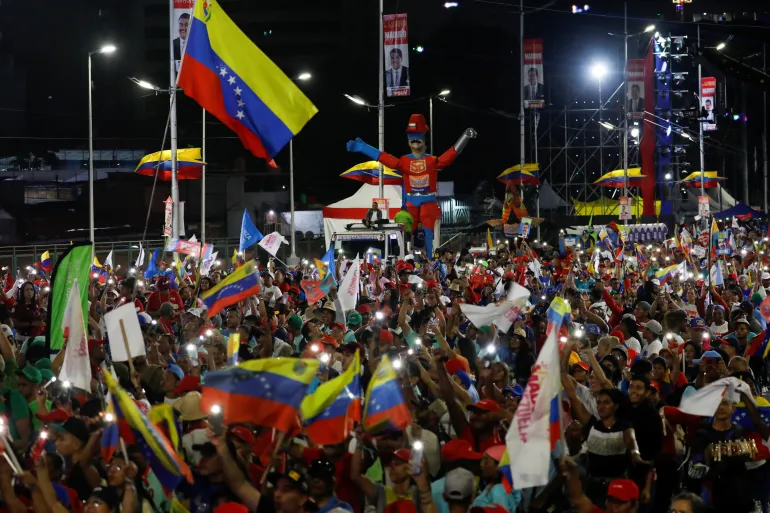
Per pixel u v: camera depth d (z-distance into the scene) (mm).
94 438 8672
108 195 77375
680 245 33938
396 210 51156
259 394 7789
